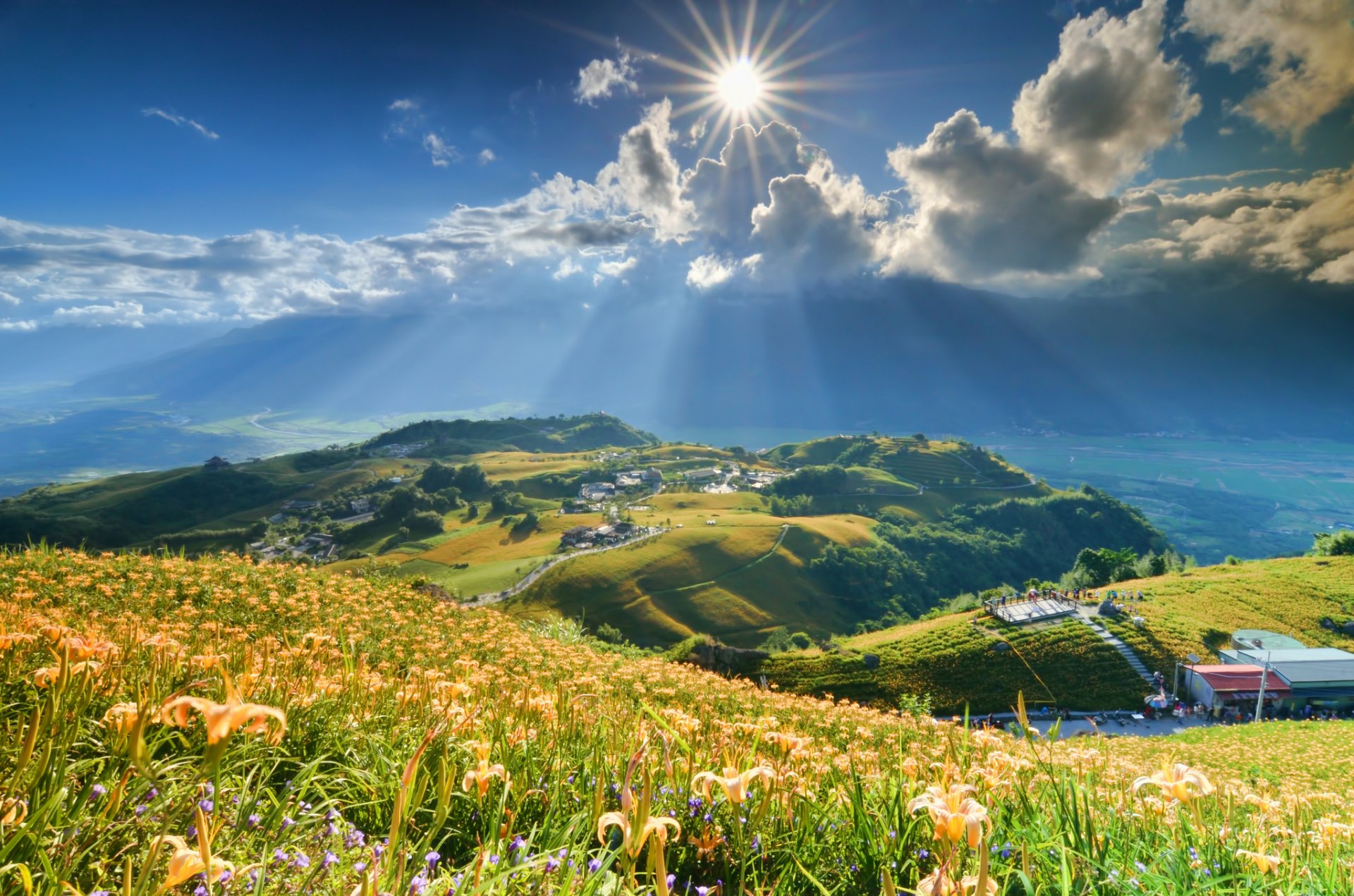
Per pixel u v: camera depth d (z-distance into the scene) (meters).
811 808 3.89
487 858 2.82
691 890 3.33
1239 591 99.25
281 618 13.27
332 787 3.94
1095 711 68.50
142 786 2.97
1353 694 66.06
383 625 14.35
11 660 4.51
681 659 67.62
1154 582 110.75
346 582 18.73
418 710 5.29
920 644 80.06
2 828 2.44
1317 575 105.31
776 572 179.38
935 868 3.35
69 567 14.21
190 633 9.91
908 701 25.25
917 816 3.77
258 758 3.76
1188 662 75.19
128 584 13.99
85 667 3.39
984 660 76.38
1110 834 3.88
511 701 5.60
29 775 2.94
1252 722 57.09
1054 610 89.06
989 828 3.08
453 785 3.68
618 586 160.00
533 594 154.50
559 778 4.00
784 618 160.62
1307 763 29.95
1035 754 4.43
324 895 2.70
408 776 2.45
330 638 6.27
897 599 182.88
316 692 5.23
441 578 168.50
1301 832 4.62
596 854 3.20
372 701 5.46
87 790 2.71
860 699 70.81
